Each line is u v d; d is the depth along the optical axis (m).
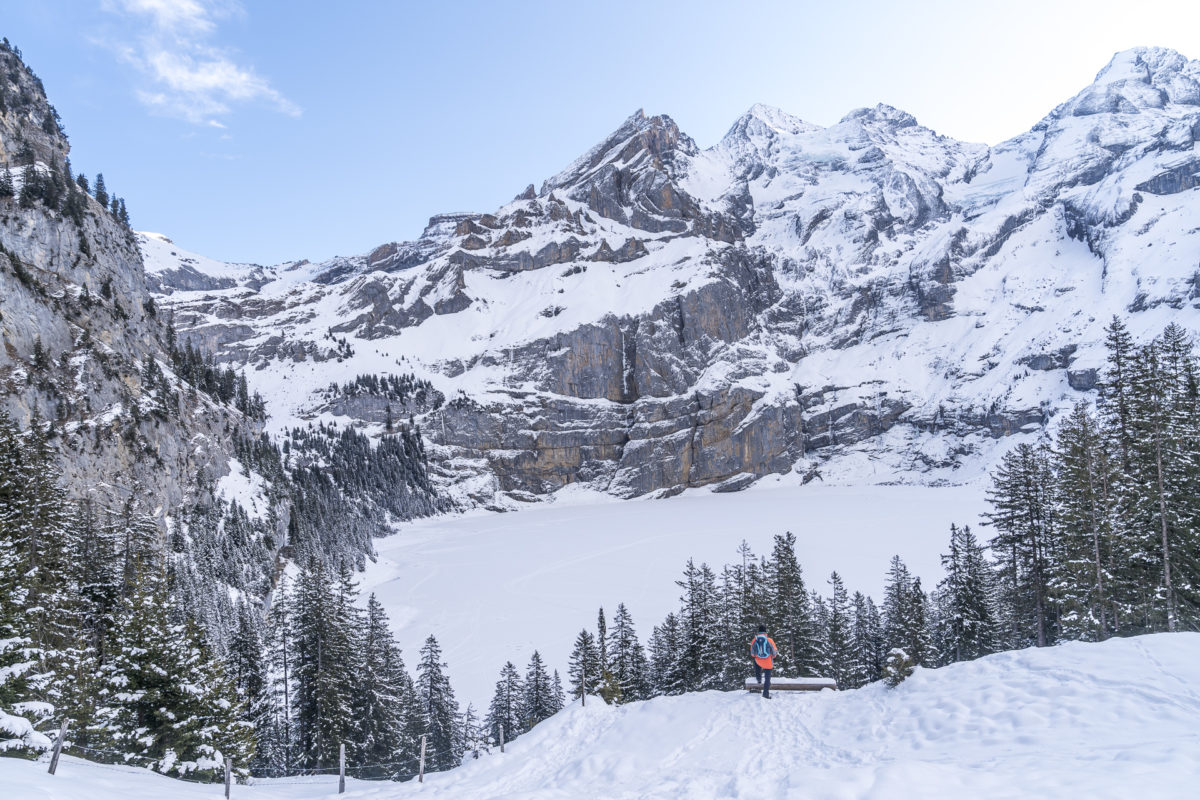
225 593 81.38
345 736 51.16
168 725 33.81
